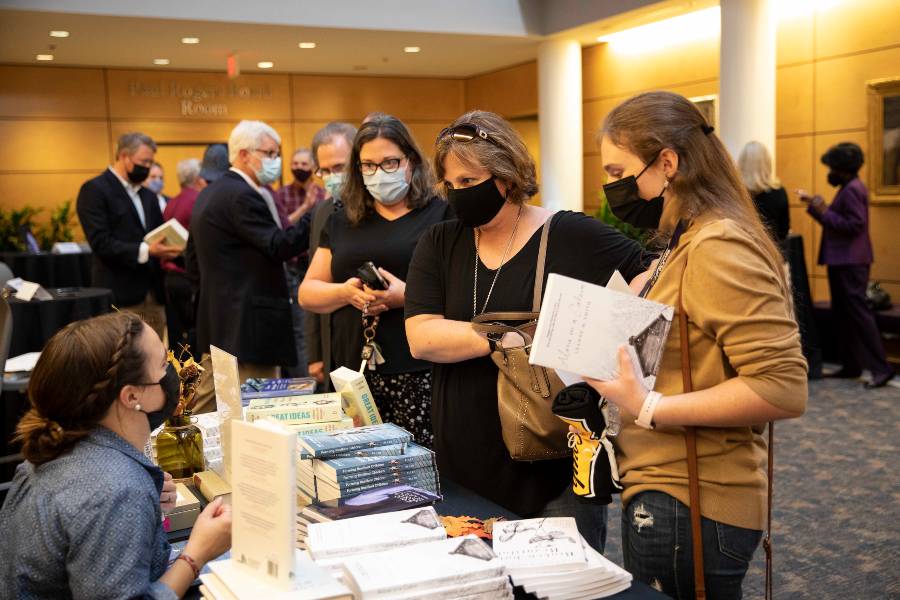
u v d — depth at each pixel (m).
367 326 2.75
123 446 1.46
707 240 1.51
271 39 9.00
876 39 7.16
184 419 2.13
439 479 2.08
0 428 4.04
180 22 7.95
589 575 1.48
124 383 1.45
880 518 3.85
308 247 3.90
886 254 7.21
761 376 1.46
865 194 6.27
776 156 8.12
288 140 12.02
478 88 12.56
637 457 1.66
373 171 2.71
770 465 1.66
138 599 1.36
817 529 3.75
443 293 2.23
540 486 2.08
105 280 6.09
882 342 6.33
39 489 1.40
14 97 10.66
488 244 2.15
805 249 7.96
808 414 5.60
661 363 1.59
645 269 1.98
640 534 1.66
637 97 1.65
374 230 2.84
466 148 2.00
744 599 3.11
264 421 1.37
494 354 2.00
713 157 1.59
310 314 3.74
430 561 1.44
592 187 10.67
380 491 1.81
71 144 10.95
